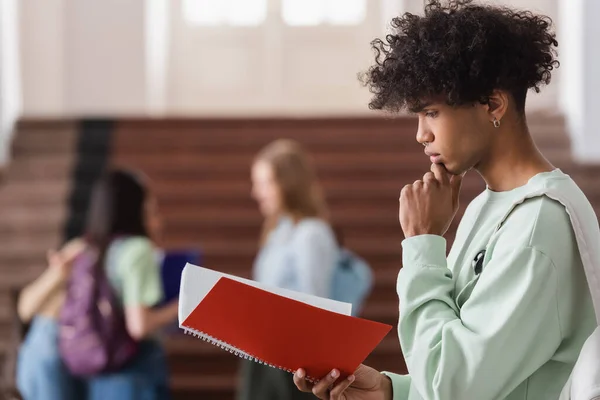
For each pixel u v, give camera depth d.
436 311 2.25
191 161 10.88
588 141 10.17
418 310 2.27
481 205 2.37
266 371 5.42
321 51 12.84
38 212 10.31
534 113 10.76
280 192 6.19
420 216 2.38
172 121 11.21
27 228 10.05
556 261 2.13
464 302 2.28
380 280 9.23
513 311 2.11
